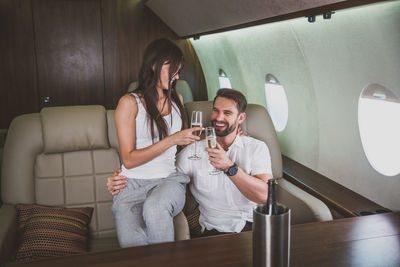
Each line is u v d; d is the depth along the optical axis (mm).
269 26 2680
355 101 2139
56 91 4973
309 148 2781
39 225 1853
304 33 2316
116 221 1713
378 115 2061
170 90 1817
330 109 2406
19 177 1992
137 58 5164
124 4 4996
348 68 2094
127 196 1757
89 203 2100
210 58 4594
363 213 1963
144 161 1715
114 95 5172
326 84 2355
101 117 2123
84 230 1959
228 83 4496
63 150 2066
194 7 3545
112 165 2133
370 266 1122
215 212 1974
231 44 3605
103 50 5039
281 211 1063
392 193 1982
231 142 2053
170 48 1744
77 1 4844
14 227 1836
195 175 2008
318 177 2602
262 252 1045
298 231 1368
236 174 1710
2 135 3090
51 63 4891
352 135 2248
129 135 1750
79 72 5008
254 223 1054
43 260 1196
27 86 4855
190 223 2004
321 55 2281
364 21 1803
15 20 4684
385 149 2068
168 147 1682
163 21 5098
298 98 2758
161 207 1609
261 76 3285
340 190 2340
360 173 2230
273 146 2293
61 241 1817
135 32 5098
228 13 3012
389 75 1817
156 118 1778
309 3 1978
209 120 2246
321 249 1225
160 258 1188
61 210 1980
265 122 2299
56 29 4832
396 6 1575
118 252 1233
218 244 1273
